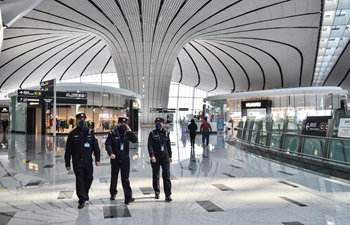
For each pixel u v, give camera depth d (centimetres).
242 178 727
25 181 691
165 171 527
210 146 1568
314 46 3797
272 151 1098
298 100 3256
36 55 4506
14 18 1381
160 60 3488
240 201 521
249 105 3341
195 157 1126
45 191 597
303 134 961
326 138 827
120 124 519
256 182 681
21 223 416
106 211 466
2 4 1346
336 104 3206
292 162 983
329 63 4459
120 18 2997
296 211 462
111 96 2647
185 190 604
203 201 521
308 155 899
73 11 2806
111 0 2681
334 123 809
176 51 3512
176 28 3212
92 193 579
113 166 518
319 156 857
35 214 454
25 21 3014
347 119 757
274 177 740
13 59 4434
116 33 3272
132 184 658
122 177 511
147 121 3856
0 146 1486
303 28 3316
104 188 620
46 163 958
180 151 1327
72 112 2381
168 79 3641
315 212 457
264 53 4541
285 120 1085
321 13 2781
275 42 3959
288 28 3356
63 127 2378
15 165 918
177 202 515
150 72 3534
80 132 494
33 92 1852
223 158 1099
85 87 2417
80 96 2086
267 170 844
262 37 3744
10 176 749
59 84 2391
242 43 4134
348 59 4247
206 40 4000
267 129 1230
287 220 422
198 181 692
